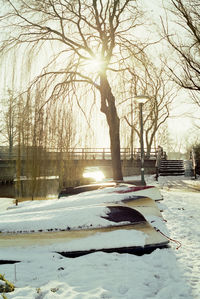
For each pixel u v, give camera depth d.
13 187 17.64
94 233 3.60
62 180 8.05
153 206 5.27
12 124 7.84
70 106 8.38
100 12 11.02
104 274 2.67
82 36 10.65
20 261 3.12
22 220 3.81
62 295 2.21
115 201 5.08
